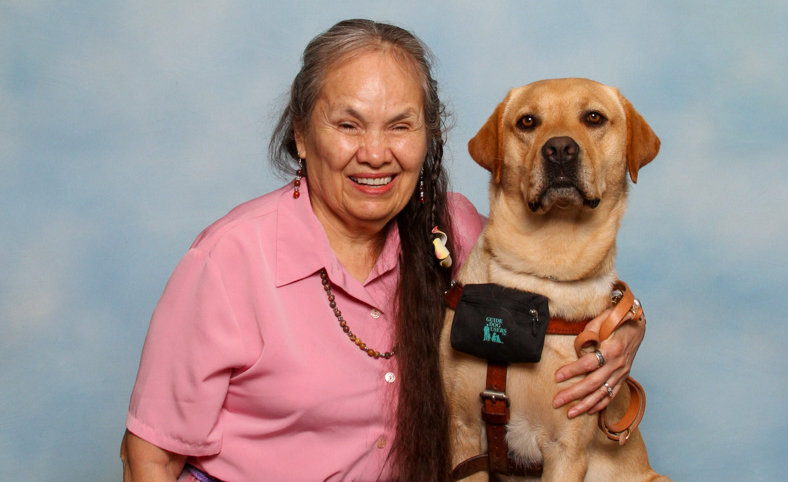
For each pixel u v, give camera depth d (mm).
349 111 1597
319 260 1663
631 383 2018
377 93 1601
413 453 1721
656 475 2215
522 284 1903
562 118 1957
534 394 1833
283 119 1851
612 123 1994
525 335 1755
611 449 2117
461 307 1847
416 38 1746
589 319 1860
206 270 1586
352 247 1830
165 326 1606
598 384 1812
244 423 1662
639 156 2041
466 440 1977
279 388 1599
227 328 1582
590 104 1974
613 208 1976
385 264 1810
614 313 1842
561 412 1829
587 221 1906
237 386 1646
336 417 1636
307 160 1754
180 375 1575
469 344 1808
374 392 1693
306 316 1647
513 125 2027
